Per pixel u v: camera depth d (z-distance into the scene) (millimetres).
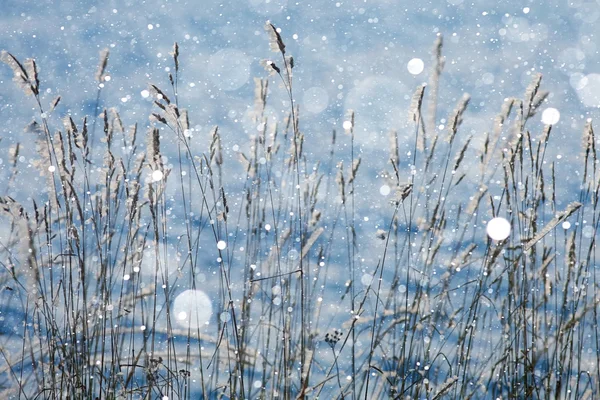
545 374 5578
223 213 5652
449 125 5719
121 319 5656
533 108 5652
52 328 5555
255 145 5867
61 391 5492
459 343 5609
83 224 5570
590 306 5598
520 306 5609
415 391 5547
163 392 5582
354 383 5543
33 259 5539
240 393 5531
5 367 5570
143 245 5652
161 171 5598
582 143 5656
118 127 5730
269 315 5688
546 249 5652
